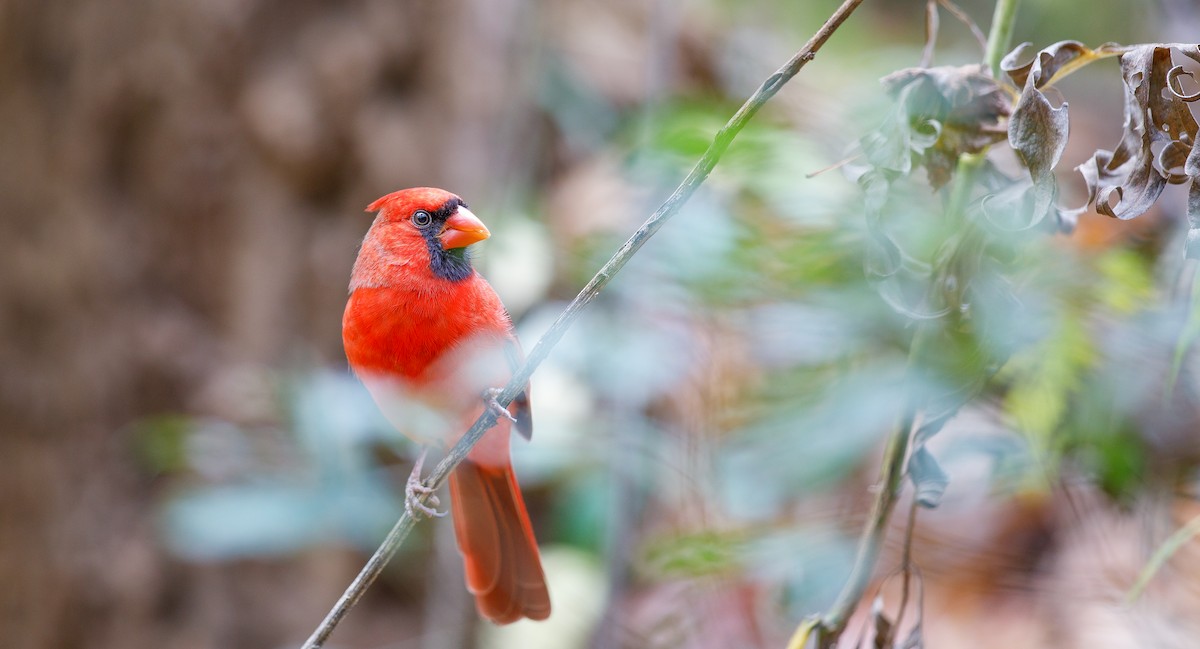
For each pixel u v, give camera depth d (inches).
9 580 455.5
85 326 450.9
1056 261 248.4
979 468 316.2
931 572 334.6
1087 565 312.3
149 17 444.5
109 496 449.7
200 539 310.0
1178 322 246.1
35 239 454.9
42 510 453.4
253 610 442.0
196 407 439.8
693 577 303.4
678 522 341.4
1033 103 183.9
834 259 261.7
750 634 338.0
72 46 449.7
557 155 486.6
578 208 426.9
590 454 335.6
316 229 447.8
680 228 285.4
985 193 217.9
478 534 297.1
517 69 448.1
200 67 442.3
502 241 371.6
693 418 325.7
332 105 442.0
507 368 279.1
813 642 227.5
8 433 454.3
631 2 550.6
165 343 446.6
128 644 446.0
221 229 447.8
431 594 404.2
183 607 446.3
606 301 332.5
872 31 569.3
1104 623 312.8
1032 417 248.1
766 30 554.3
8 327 455.5
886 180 209.3
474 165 440.5
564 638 357.4
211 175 446.3
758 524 308.5
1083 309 249.0
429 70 443.8
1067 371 242.8
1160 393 248.1
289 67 444.5
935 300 211.2
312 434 315.6
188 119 444.5
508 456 289.3
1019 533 332.2
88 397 449.7
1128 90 184.7
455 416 282.2
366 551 439.2
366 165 443.8
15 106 454.3
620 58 521.7
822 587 272.1
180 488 439.5
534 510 436.1
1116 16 445.1
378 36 441.4
